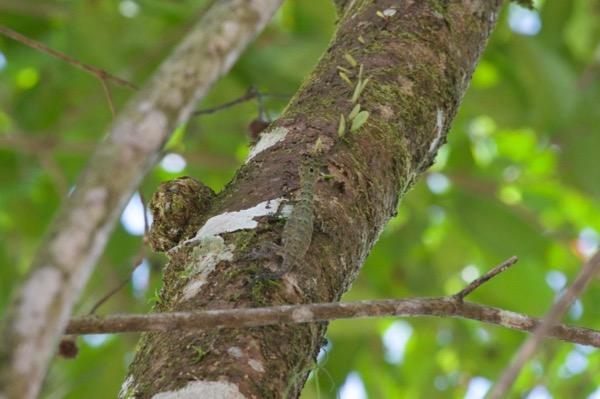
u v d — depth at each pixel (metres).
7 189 13.11
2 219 14.20
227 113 12.91
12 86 13.63
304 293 4.96
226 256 5.10
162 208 5.64
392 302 4.73
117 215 3.23
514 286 13.24
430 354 14.70
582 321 13.73
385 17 6.63
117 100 12.50
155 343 4.79
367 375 14.51
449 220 14.03
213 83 3.68
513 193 14.65
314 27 13.10
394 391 15.02
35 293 2.91
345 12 7.26
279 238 5.16
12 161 13.17
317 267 5.12
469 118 13.70
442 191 13.85
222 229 5.27
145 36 12.33
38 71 13.37
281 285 4.93
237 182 5.70
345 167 5.59
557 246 14.36
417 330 14.43
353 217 5.46
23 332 2.83
